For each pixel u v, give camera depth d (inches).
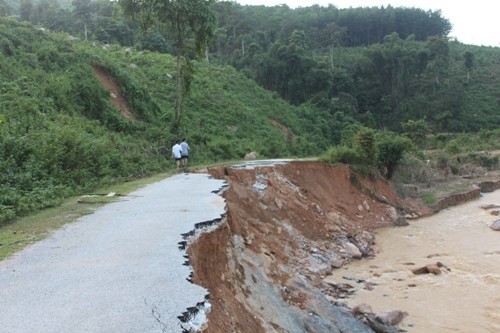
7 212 419.8
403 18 4271.7
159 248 301.3
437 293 528.1
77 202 499.5
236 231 481.4
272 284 451.5
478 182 1424.7
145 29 1069.8
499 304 490.9
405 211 1024.9
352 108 2598.4
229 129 1391.5
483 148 2201.0
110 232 350.9
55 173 589.3
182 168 808.3
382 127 2827.3
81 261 280.8
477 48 4345.5
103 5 2714.1
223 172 754.2
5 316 203.5
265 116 1742.1
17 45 1049.5
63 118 833.5
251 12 3946.9
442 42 3201.3
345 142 1262.3
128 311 206.1
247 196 678.5
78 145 669.3
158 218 391.9
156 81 1483.8
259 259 489.4
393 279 582.9
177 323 194.9
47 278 252.1
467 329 434.0
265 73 2508.6
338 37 3627.0
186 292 228.7
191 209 428.1
